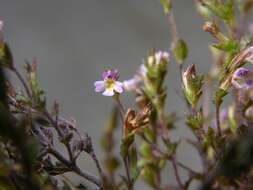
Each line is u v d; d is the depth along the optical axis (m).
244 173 0.14
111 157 0.13
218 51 0.18
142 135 0.16
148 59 0.16
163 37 0.77
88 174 0.17
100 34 0.79
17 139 0.13
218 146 0.16
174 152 0.15
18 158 0.15
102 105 0.68
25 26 0.80
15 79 0.33
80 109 0.68
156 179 0.15
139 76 0.17
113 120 0.13
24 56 0.76
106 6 0.82
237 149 0.13
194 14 0.77
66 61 0.75
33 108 0.16
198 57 0.70
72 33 0.79
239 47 0.17
